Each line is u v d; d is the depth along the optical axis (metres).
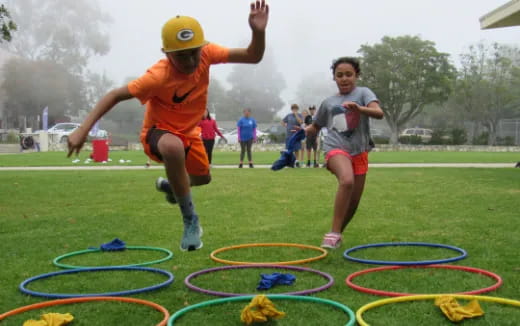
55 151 36.25
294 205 8.94
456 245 5.84
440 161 23.64
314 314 3.63
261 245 5.99
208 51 4.44
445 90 49.06
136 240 6.41
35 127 56.81
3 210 8.61
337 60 5.77
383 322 3.46
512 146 46.00
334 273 4.80
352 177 5.45
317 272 4.71
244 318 3.41
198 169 4.86
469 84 51.88
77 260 5.44
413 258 5.32
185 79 4.30
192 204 4.47
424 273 4.70
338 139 5.65
